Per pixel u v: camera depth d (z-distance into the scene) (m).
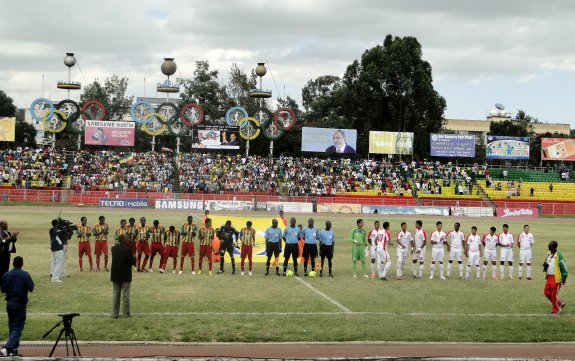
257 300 20.88
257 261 31.02
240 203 69.38
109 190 73.25
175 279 25.03
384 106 102.06
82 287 22.56
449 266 27.56
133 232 26.66
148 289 22.50
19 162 78.44
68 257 30.80
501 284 25.89
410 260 32.97
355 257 26.94
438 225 27.16
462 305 20.92
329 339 16.25
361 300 21.36
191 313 18.59
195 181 78.12
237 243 29.12
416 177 85.75
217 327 17.00
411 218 65.19
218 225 31.94
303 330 16.94
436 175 86.31
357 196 76.31
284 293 22.34
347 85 105.56
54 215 54.16
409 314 19.27
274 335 16.41
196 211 65.12
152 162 82.75
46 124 83.88
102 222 26.75
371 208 71.19
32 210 59.97
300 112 122.94
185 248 26.62
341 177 84.00
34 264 28.05
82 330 16.34
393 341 16.30
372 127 102.56
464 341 16.52
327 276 26.92
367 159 94.62
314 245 26.64
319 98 115.56
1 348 14.66
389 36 103.50
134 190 73.94
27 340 15.46
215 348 15.36
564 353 15.67
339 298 21.64
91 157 83.12
